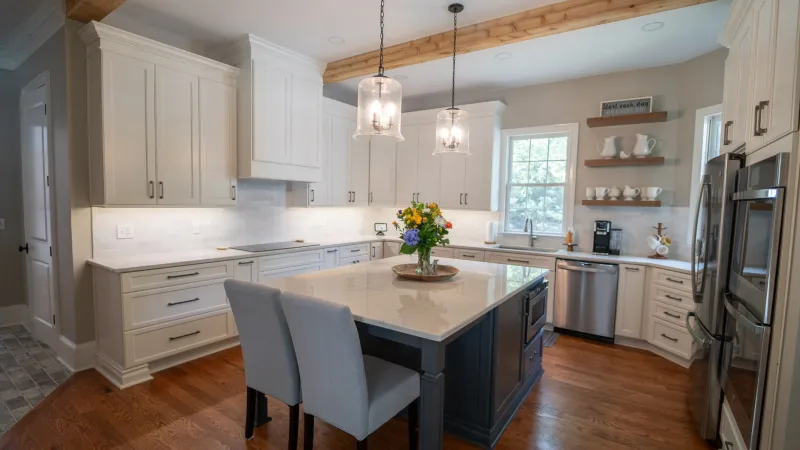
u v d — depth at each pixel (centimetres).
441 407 166
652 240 376
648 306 354
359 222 562
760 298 157
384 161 523
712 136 352
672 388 285
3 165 384
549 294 407
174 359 310
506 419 235
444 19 299
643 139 381
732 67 236
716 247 208
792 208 143
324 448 213
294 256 394
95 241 303
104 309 291
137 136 294
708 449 214
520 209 475
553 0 269
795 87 143
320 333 164
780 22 159
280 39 345
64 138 291
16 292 397
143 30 316
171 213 348
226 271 334
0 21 317
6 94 380
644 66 387
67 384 277
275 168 372
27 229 369
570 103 433
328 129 457
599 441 221
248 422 216
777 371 148
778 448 148
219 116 345
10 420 234
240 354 333
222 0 277
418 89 481
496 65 391
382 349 235
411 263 299
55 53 296
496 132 465
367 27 316
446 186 487
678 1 239
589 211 425
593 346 367
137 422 232
